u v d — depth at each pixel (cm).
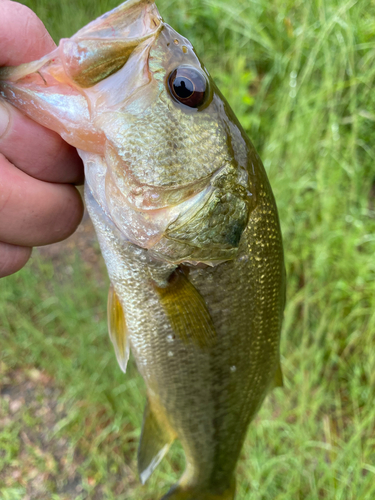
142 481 18
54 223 12
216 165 12
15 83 10
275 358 17
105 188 12
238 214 13
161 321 14
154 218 12
